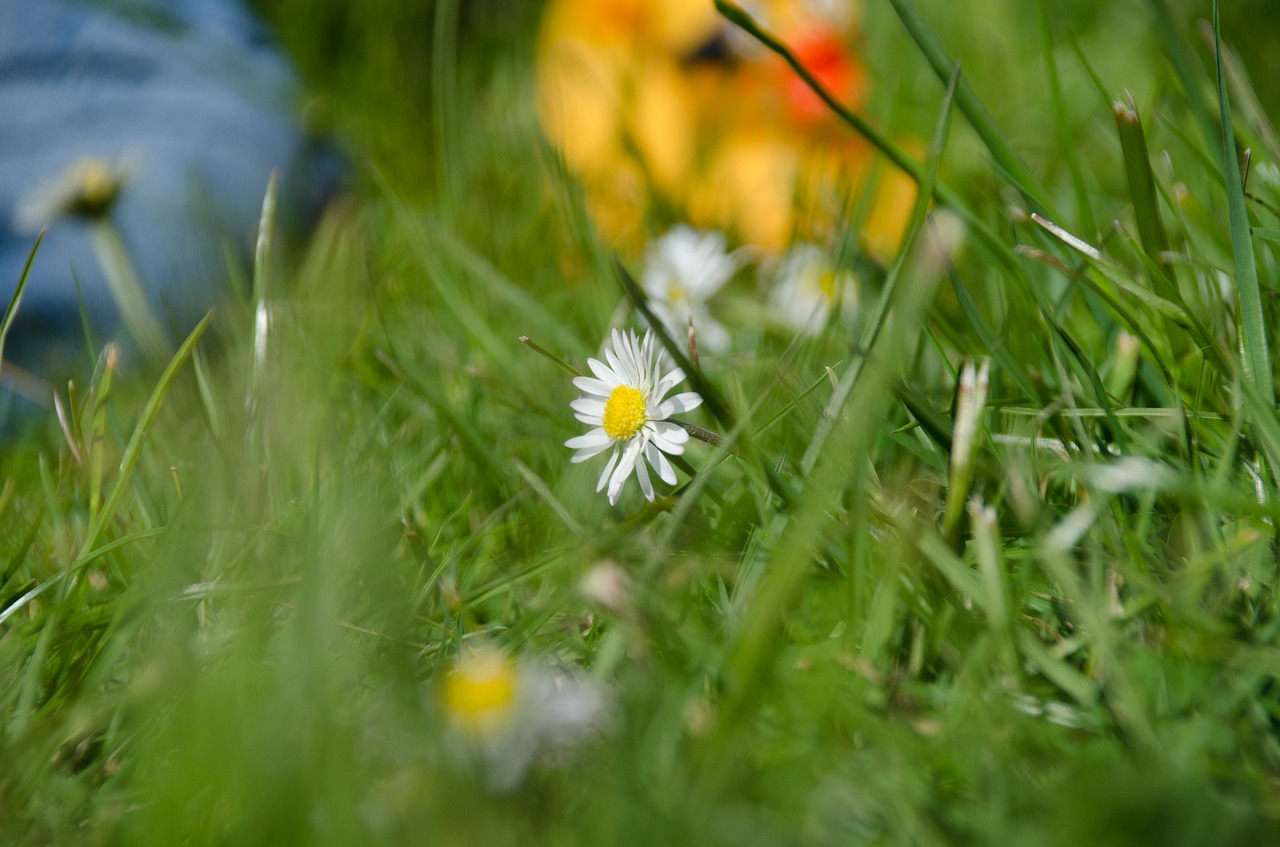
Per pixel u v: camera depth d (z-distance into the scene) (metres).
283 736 0.57
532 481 0.63
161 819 0.57
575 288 0.79
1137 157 0.62
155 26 0.96
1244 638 0.58
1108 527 0.60
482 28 1.61
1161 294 0.63
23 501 0.67
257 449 0.64
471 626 0.62
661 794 0.57
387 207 1.00
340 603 0.61
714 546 0.61
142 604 0.60
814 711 0.58
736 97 1.05
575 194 0.76
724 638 0.59
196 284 0.77
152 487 0.66
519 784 0.57
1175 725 0.57
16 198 0.84
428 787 0.56
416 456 0.66
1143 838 0.56
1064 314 0.67
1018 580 0.60
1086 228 0.66
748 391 0.68
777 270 0.74
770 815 0.56
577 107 1.11
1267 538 0.59
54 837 0.58
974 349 0.67
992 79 1.41
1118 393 0.64
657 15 1.11
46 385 0.72
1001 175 0.65
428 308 0.78
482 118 1.32
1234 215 0.61
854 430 0.57
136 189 0.84
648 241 0.84
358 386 0.69
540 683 0.58
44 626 0.61
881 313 0.60
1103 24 1.54
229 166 0.90
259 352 0.65
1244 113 0.66
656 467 0.60
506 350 0.71
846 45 1.10
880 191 0.90
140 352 0.72
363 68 1.44
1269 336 0.63
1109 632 0.58
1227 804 0.56
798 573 0.57
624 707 0.58
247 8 1.11
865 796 0.57
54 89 0.90
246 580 0.61
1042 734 0.57
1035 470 0.61
